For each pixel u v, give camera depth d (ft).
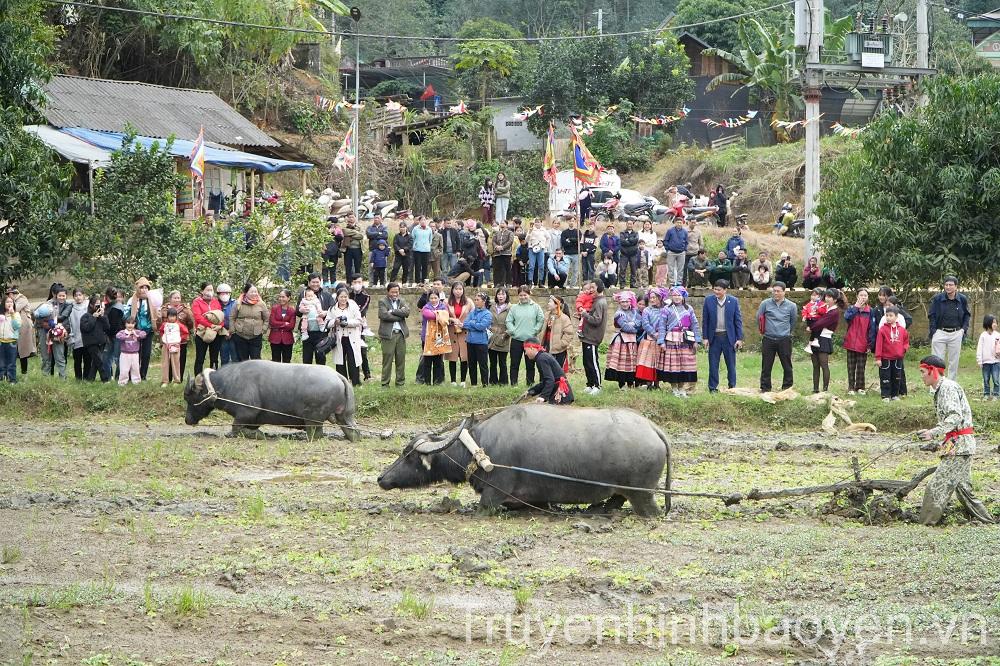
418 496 49.80
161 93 133.39
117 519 44.68
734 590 36.09
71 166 95.45
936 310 74.38
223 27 154.61
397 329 73.15
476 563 38.14
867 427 68.54
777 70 176.04
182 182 95.04
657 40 189.57
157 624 32.89
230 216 98.48
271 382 63.57
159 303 75.25
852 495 46.14
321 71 187.01
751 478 54.49
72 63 148.97
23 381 73.67
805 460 60.03
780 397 71.20
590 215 128.77
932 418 68.85
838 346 97.40
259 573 37.47
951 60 166.40
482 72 193.36
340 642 31.60
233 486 51.65
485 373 73.41
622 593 35.86
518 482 45.42
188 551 40.22
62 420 70.49
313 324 74.38
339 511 46.62
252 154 129.39
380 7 251.80
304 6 182.91
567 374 79.00
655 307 72.18
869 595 35.42
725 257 103.45
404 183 165.99
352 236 99.30
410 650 31.22
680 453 61.41
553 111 175.73
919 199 90.68
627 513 46.34
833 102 168.66
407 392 71.51
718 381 74.33
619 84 179.73
